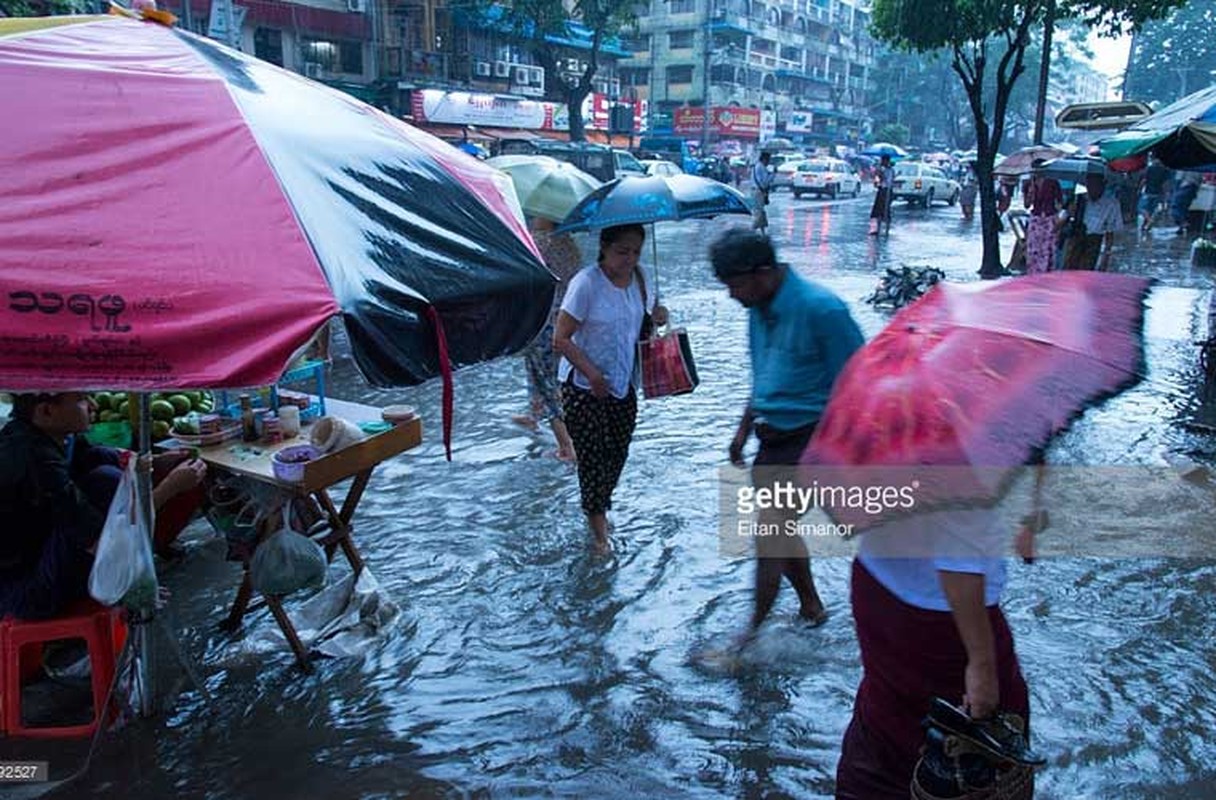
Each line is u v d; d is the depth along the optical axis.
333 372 8.20
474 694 3.41
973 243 19.48
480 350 2.88
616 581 4.28
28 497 3.04
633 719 3.25
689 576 4.33
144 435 3.04
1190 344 9.09
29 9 12.95
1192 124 6.36
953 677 2.10
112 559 2.98
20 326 2.14
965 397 1.95
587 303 4.22
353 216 2.63
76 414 3.10
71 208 2.30
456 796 2.87
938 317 2.18
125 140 2.50
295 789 2.90
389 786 2.91
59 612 3.17
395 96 32.28
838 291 12.30
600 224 4.23
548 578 4.32
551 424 6.02
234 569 4.46
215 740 3.13
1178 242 19.19
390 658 3.65
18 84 2.54
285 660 3.63
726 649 3.66
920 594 2.06
